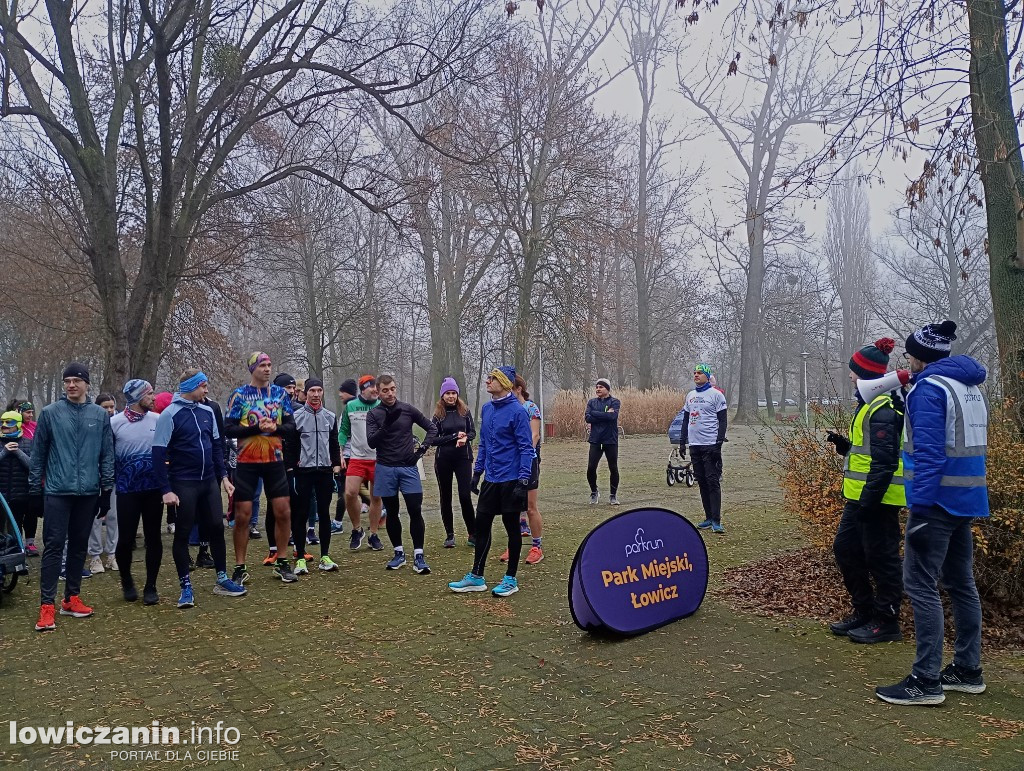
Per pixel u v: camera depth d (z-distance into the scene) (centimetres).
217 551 679
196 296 2002
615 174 2581
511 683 443
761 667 461
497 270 2942
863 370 506
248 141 1755
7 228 2067
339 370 3994
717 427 923
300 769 343
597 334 2684
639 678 446
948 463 404
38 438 600
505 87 2311
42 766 353
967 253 709
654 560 556
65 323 2234
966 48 612
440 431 867
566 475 1677
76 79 1080
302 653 509
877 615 511
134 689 449
